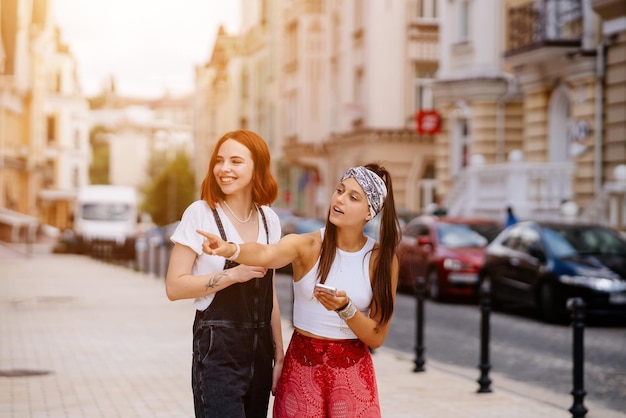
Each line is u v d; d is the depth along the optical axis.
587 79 24.20
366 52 41.06
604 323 16.08
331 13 46.62
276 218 4.86
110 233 49.44
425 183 41.12
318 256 4.53
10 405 8.47
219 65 89.62
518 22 27.48
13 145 67.50
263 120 62.88
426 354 12.41
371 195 4.46
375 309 4.53
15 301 18.83
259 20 64.75
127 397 8.86
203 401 4.54
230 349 4.57
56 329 14.22
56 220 85.69
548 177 25.70
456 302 19.86
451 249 19.92
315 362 4.49
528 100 27.58
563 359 11.91
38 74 71.81
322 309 4.50
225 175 4.65
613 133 23.47
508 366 11.36
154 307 17.67
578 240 16.58
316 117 50.06
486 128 30.89
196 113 105.94
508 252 17.52
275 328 4.84
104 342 12.77
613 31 23.00
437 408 8.48
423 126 33.66
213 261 4.63
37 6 72.81
